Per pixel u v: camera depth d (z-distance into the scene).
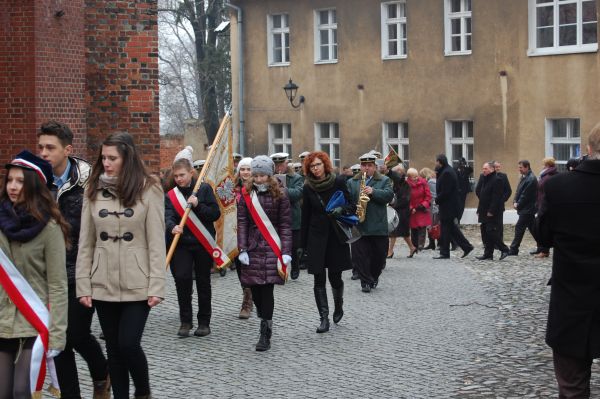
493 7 34.72
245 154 42.31
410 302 15.66
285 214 11.82
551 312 7.15
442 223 23.06
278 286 17.34
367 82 38.34
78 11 17.41
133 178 8.08
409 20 36.94
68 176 8.52
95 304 8.16
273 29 41.47
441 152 36.38
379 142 38.19
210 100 50.25
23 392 7.29
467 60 35.50
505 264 21.66
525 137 34.19
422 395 9.49
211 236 12.62
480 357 11.32
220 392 9.63
